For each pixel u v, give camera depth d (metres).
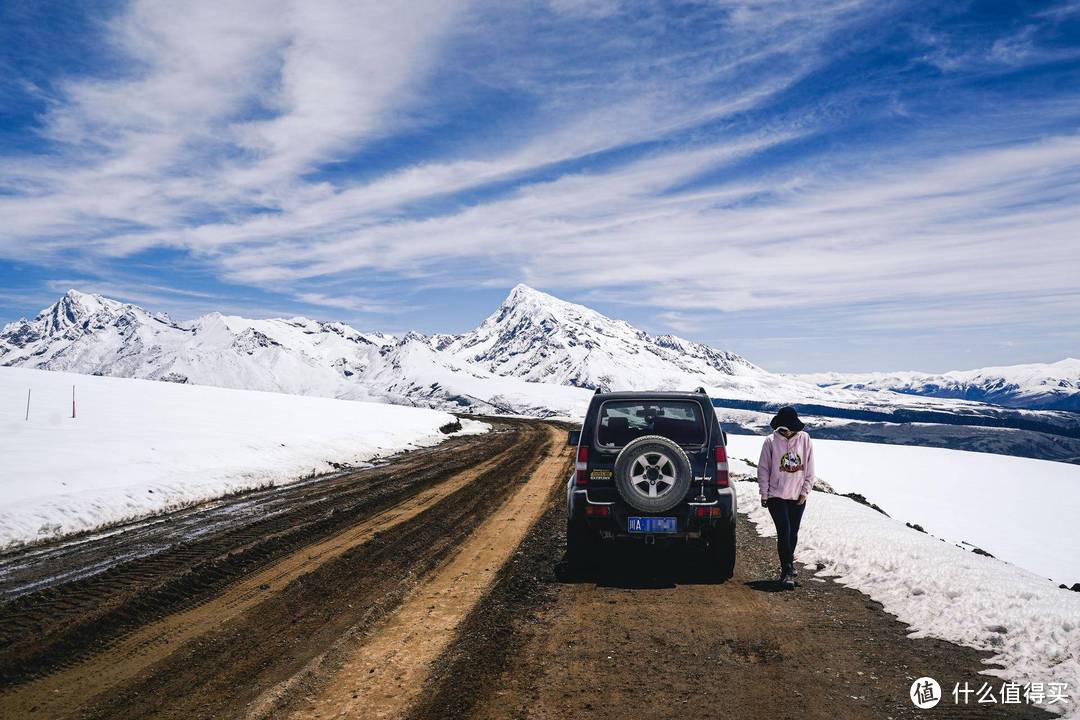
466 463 19.70
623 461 6.38
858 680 3.96
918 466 40.69
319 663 4.23
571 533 6.86
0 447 15.08
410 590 6.09
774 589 6.25
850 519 9.42
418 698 3.68
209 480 13.53
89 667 4.16
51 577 6.50
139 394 37.25
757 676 4.03
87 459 14.19
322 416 34.88
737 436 46.66
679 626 5.07
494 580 6.50
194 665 4.20
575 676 4.03
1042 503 31.27
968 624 4.88
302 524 9.52
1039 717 3.39
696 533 6.47
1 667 4.14
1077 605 4.97
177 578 6.34
